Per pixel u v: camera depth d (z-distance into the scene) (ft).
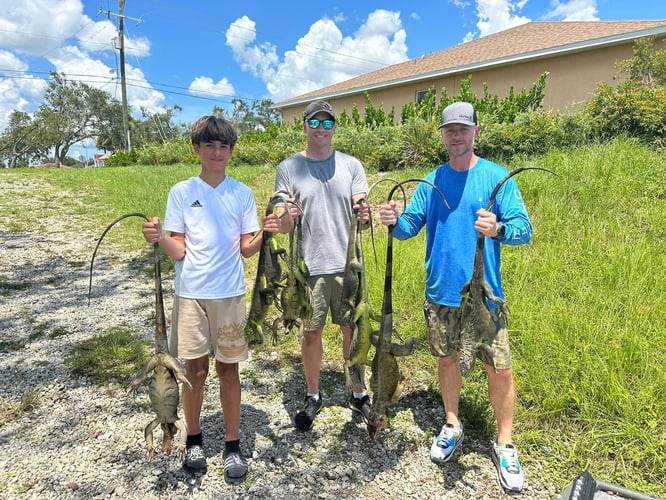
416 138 44.14
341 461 10.53
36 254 25.73
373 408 9.18
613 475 9.71
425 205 10.47
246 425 11.71
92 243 27.94
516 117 39.73
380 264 19.17
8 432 11.24
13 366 14.24
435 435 11.43
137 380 8.34
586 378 11.61
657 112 32.55
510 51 58.70
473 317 9.08
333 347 15.55
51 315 18.08
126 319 17.87
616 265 16.75
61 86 180.04
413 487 9.79
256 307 9.95
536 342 13.23
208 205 9.33
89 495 9.37
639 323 13.58
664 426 10.35
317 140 10.44
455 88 64.90
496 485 9.81
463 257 9.74
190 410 9.91
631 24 50.57
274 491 9.62
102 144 196.03
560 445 10.55
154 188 41.39
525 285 16.67
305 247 10.74
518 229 8.82
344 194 10.68
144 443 10.93
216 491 9.59
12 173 55.98
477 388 12.68
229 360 9.61
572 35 54.39
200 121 9.18
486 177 9.53
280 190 10.50
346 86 87.71
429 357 14.56
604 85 36.83
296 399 12.93
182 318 9.35
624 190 23.39
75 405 12.37
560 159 28.27
